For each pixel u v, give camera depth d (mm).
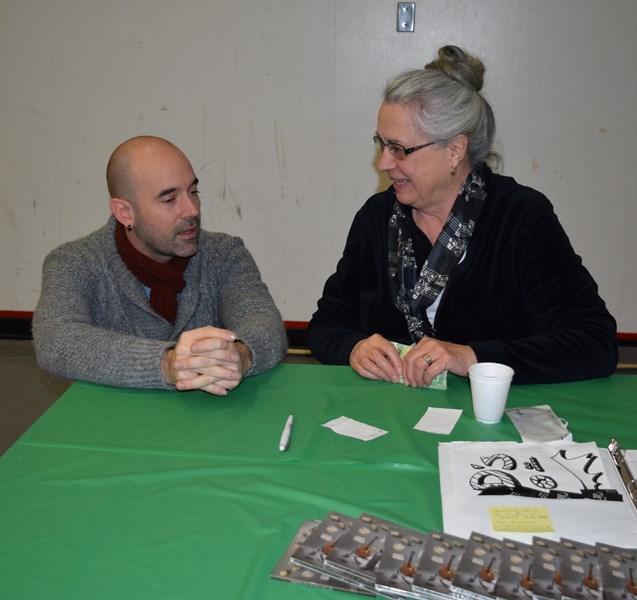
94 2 3039
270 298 1663
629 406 1230
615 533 840
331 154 3189
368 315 1694
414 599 744
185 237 1531
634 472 970
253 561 805
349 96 3102
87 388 1322
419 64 3041
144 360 1288
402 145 1425
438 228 1597
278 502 927
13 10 3066
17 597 756
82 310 1494
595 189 3143
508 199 1542
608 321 1433
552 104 3041
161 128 3205
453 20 2971
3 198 3344
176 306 1626
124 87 3152
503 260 1529
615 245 3211
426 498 935
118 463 1037
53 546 841
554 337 1365
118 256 1590
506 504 902
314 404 1244
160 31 3066
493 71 3021
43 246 3410
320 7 2994
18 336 3527
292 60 3072
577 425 1153
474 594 728
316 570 785
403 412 1204
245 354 1348
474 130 1455
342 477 992
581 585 737
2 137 3252
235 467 1017
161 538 854
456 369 1302
